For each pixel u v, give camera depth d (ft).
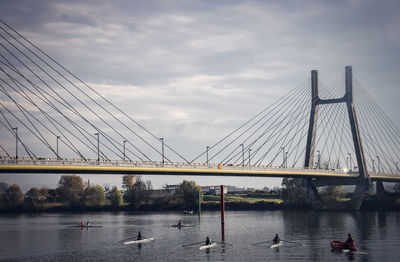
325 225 468.75
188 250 315.37
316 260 278.46
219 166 551.59
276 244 331.16
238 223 500.33
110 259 288.30
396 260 277.44
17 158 387.75
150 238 366.22
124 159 510.17
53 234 412.77
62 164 406.41
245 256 292.20
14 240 373.61
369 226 454.40
